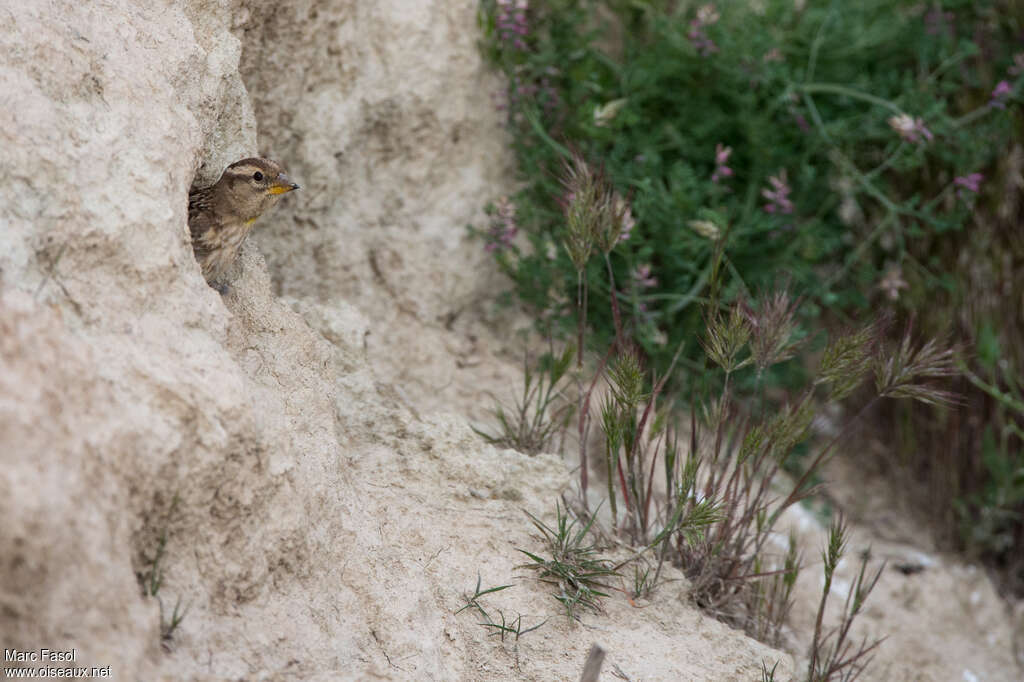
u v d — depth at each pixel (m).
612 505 6.58
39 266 4.48
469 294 8.24
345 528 5.45
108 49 5.20
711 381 8.00
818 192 9.18
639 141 8.43
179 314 4.78
